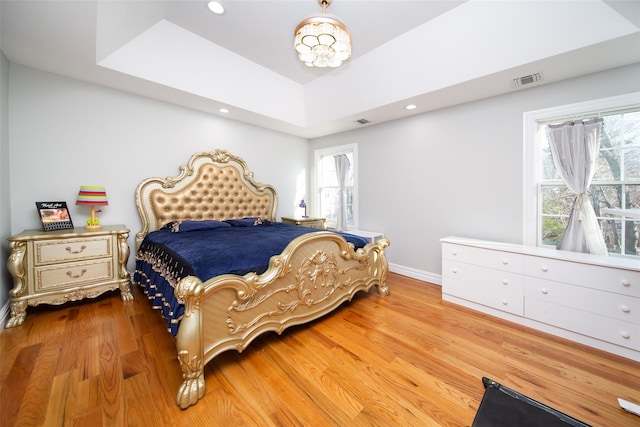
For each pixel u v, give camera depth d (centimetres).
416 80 260
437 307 247
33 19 168
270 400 132
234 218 377
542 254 202
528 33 190
